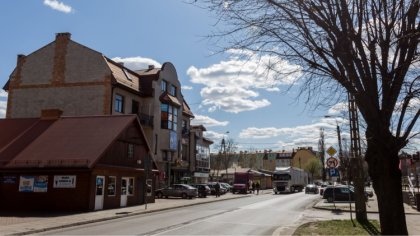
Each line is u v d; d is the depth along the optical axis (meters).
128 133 31.08
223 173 99.81
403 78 8.04
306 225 17.17
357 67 8.19
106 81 40.25
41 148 27.81
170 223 19.31
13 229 16.33
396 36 7.97
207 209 29.73
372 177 8.23
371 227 16.12
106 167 27.27
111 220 21.11
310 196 53.81
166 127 49.59
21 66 43.12
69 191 25.89
